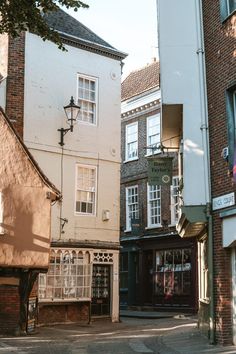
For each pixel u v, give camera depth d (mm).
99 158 23203
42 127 21531
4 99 20734
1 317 16969
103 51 23984
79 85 23109
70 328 19453
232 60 13711
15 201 16484
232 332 13430
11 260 16062
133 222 30938
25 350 13500
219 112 14227
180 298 28000
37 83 21609
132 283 31453
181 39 15234
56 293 20844
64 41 22703
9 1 13602
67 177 22062
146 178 31172
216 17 14664
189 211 14383
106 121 23734
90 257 22000
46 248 16562
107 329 19219
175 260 28719
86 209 22562
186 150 14719
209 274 14117
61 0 13977
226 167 13695
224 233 13586
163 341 15258
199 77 14945
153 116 31406
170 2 15445
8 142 16875
